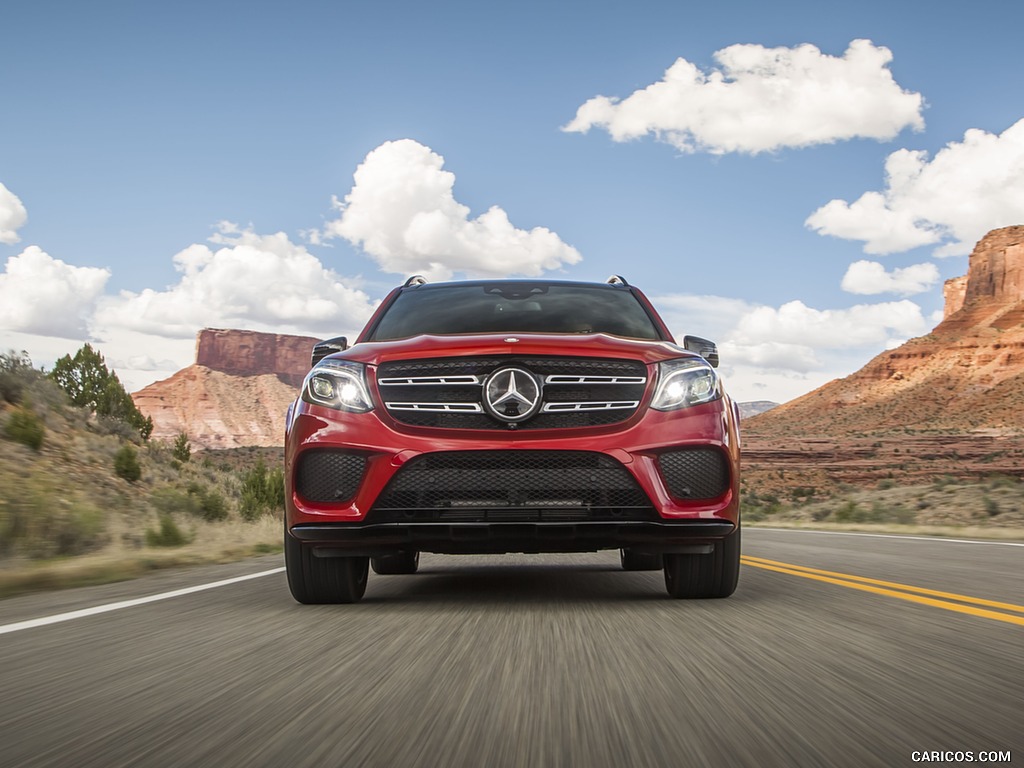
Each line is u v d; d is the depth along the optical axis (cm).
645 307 679
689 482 520
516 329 629
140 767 236
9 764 239
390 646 408
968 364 17338
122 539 1279
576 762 238
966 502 3234
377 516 514
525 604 546
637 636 427
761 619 479
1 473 1927
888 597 575
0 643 426
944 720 277
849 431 16575
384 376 530
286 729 272
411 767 235
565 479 511
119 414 3931
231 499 3009
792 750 247
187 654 394
